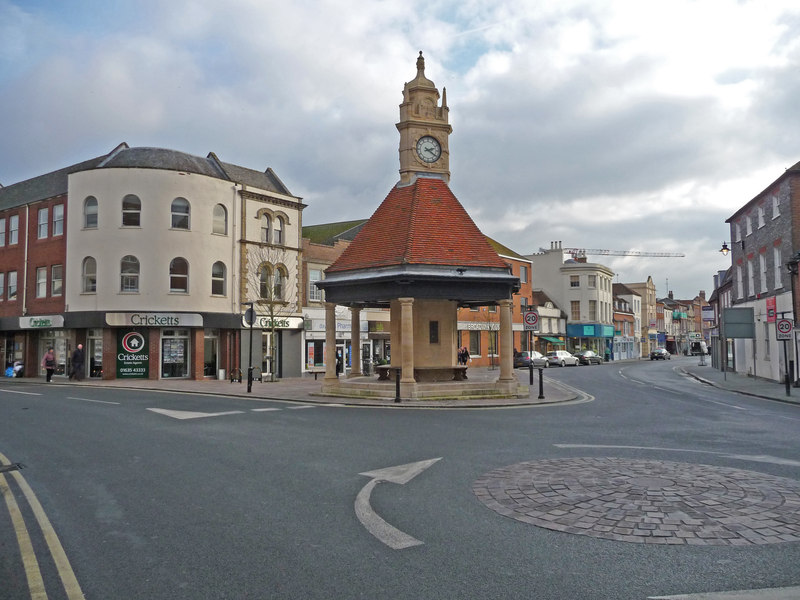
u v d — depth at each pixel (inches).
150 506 269.9
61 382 1156.5
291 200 1428.4
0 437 464.4
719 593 175.2
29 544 220.7
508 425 534.6
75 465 359.3
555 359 2092.8
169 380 1194.0
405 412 646.5
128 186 1209.4
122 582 185.6
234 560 203.2
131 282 1206.3
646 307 3799.2
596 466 339.9
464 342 2006.6
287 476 326.3
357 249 867.4
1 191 1525.6
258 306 1336.1
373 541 221.3
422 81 903.7
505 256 2207.2
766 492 278.1
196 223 1250.6
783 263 1133.7
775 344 1200.8
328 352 853.8
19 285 1358.3
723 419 586.9
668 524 234.4
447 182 898.1
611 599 171.6
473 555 206.1
